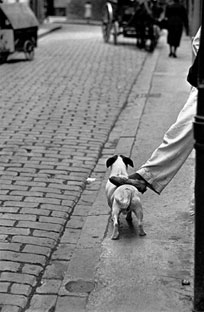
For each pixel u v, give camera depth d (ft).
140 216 15.89
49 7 124.06
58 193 19.92
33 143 25.88
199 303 12.19
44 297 13.39
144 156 23.38
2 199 19.17
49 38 75.36
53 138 26.78
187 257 14.76
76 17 112.06
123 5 64.64
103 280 13.79
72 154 24.41
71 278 13.98
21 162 23.16
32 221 17.48
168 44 60.18
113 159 17.67
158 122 29.14
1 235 16.43
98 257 14.94
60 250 15.80
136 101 34.96
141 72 46.44
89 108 33.27
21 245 15.85
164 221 17.01
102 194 19.77
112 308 12.66
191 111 14.16
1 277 14.08
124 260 14.71
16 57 54.70
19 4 52.24
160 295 13.08
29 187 20.42
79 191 20.26
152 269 14.23
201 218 11.75
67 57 55.31
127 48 62.85
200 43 10.98
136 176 15.56
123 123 30.12
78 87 39.63
